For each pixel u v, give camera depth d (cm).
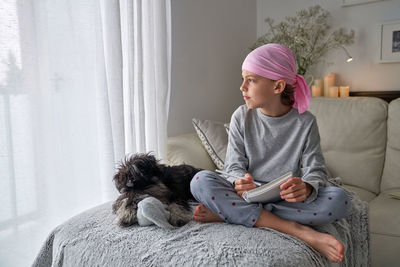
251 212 109
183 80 221
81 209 146
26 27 122
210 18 241
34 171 128
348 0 249
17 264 126
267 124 135
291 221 109
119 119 152
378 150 205
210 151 184
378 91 246
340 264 113
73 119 141
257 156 136
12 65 120
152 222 108
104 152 148
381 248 149
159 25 178
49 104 133
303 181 112
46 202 132
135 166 118
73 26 137
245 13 281
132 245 98
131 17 158
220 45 253
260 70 121
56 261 106
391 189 197
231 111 270
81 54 141
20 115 124
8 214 122
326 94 255
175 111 216
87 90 144
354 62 255
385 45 240
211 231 104
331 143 212
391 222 154
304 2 271
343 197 113
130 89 160
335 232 115
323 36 265
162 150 183
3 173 121
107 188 149
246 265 86
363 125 206
